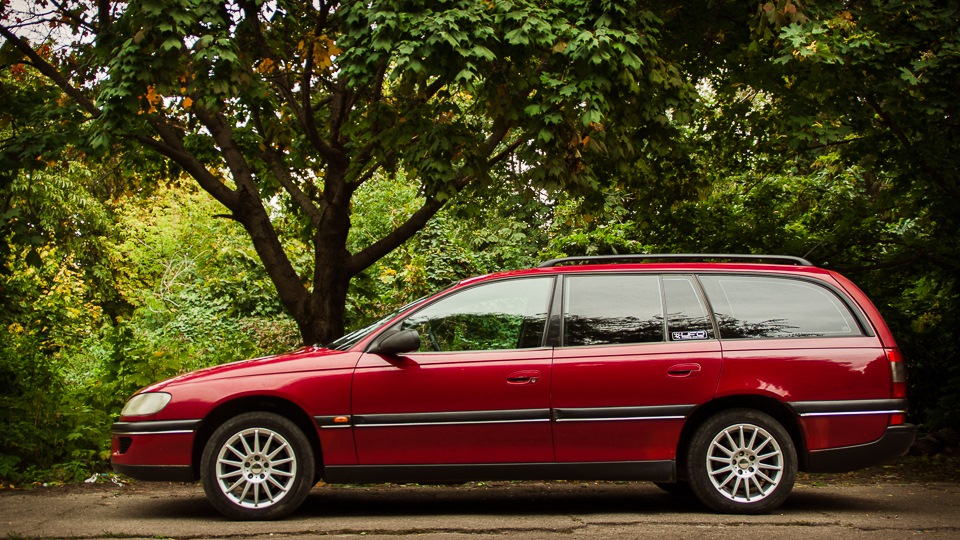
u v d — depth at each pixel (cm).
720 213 1209
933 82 932
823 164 1288
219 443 619
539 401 621
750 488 634
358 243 2014
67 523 611
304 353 652
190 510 671
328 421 619
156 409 627
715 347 634
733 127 1233
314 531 572
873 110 998
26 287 1373
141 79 786
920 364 1177
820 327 645
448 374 623
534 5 802
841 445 626
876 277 1184
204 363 1124
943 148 999
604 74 792
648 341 637
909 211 1134
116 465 635
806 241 1175
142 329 1988
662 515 629
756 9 937
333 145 959
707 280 656
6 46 977
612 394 623
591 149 827
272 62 877
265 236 1025
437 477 623
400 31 756
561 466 623
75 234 2339
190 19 769
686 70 1148
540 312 645
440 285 1694
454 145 845
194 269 2383
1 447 867
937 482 830
